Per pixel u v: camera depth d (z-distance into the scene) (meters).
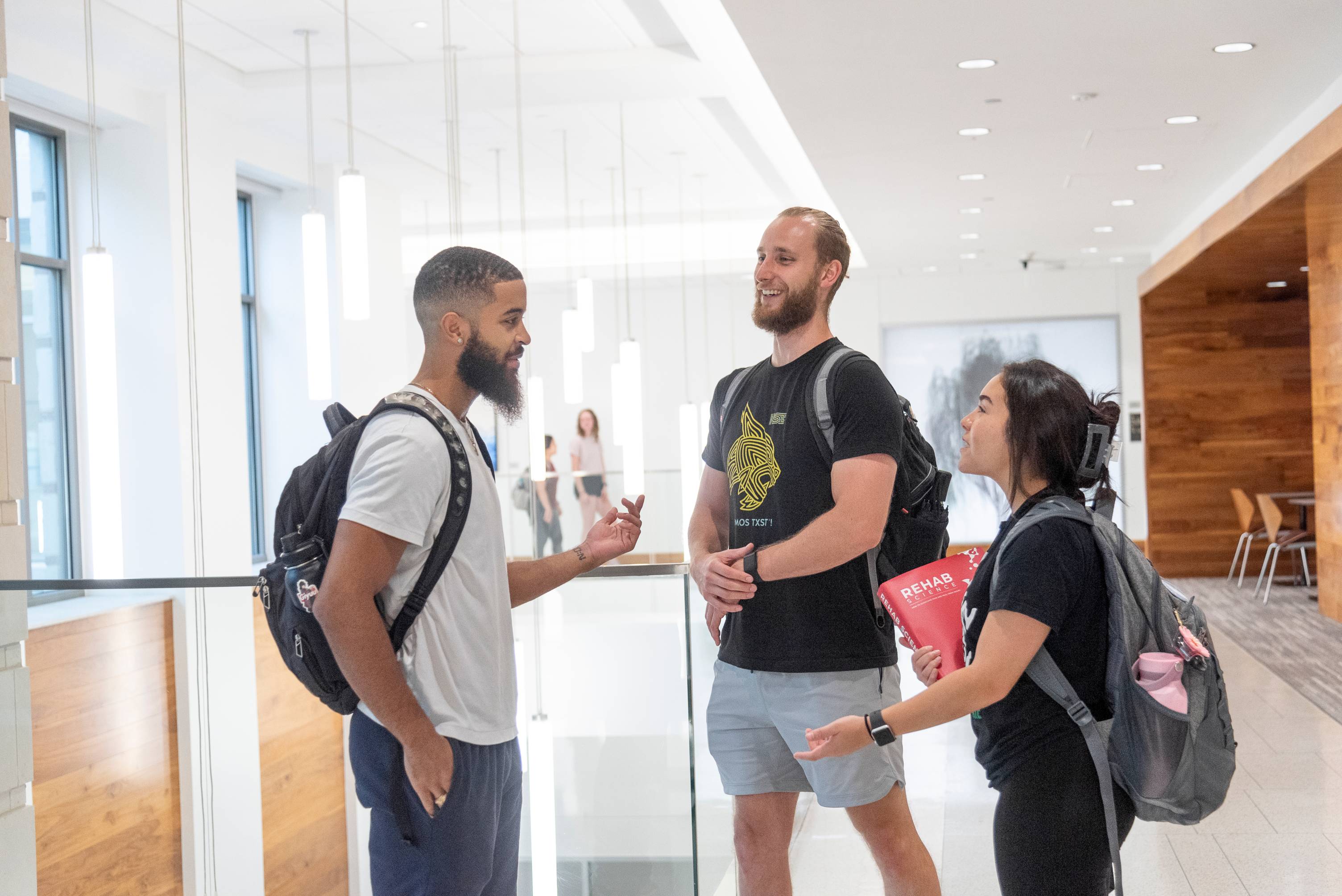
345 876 2.96
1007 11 5.30
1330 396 8.30
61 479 6.39
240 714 2.79
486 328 1.89
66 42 5.78
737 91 7.17
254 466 8.36
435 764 1.76
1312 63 6.16
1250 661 7.45
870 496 2.09
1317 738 5.57
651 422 15.56
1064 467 1.89
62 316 6.43
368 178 9.02
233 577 2.78
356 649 1.70
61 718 2.81
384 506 1.72
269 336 8.37
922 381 15.16
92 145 5.07
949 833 4.24
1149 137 7.73
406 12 5.88
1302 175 6.64
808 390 2.21
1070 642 1.81
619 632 2.31
